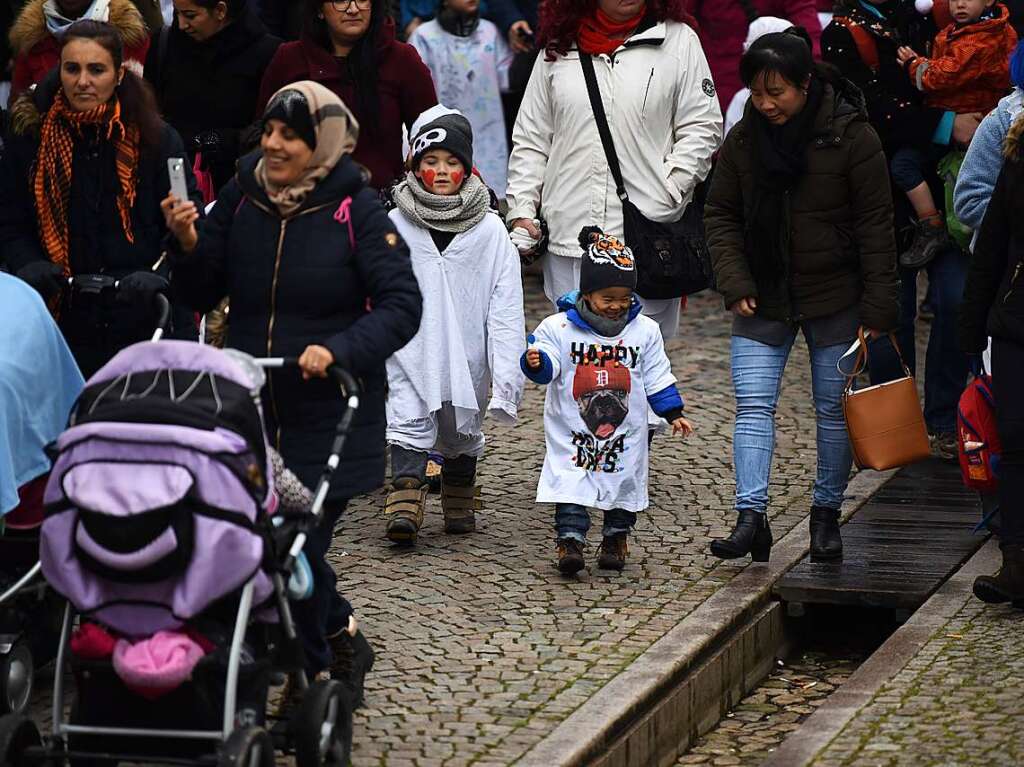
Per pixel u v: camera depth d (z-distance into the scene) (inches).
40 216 462.3
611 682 429.1
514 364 538.0
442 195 534.9
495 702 415.8
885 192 504.1
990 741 392.8
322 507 376.8
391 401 538.9
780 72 494.9
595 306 505.0
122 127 459.5
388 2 571.2
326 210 376.8
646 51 586.9
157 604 330.6
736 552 513.3
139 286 424.8
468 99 884.6
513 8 887.1
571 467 507.2
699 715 455.8
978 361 513.0
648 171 585.9
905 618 503.2
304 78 566.9
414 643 457.7
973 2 621.9
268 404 378.6
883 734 400.2
